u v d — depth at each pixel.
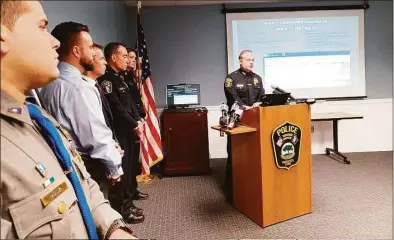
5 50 0.62
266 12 4.77
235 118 2.63
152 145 3.72
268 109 2.40
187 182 3.82
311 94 4.91
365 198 3.04
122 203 2.63
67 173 0.72
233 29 4.78
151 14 4.75
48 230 0.62
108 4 3.46
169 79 4.84
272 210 2.49
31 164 0.62
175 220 2.71
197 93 4.33
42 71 0.68
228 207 2.97
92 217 0.76
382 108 4.96
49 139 0.72
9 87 0.65
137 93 3.51
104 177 1.67
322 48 4.86
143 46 3.82
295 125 2.53
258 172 2.46
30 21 0.66
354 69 4.90
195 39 4.82
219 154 4.98
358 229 2.39
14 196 0.59
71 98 1.54
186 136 4.08
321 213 2.71
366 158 4.58
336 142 4.64
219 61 4.86
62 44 1.62
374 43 4.90
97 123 1.58
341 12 4.81
